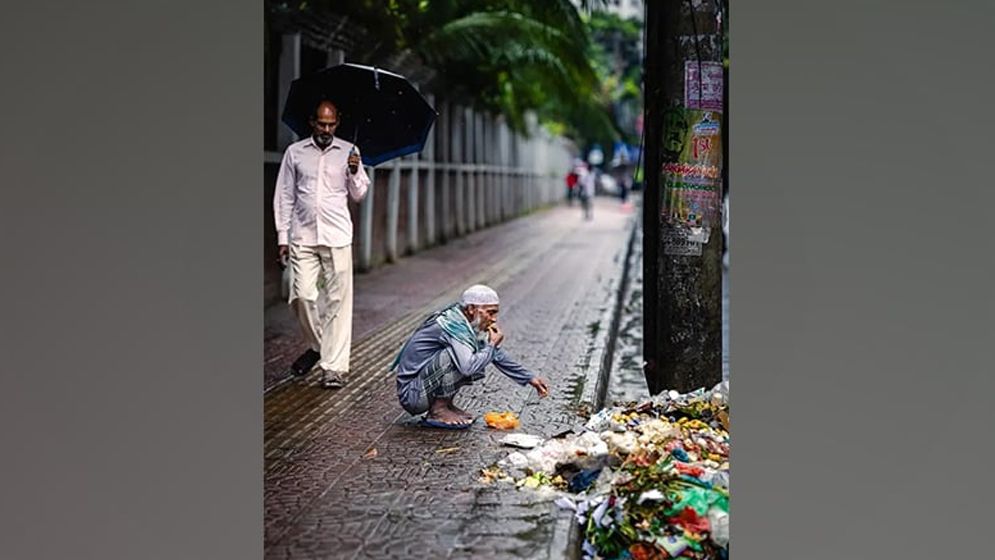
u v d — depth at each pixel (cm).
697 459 552
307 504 522
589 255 1650
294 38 1028
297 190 738
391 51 1316
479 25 1344
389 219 1402
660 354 680
